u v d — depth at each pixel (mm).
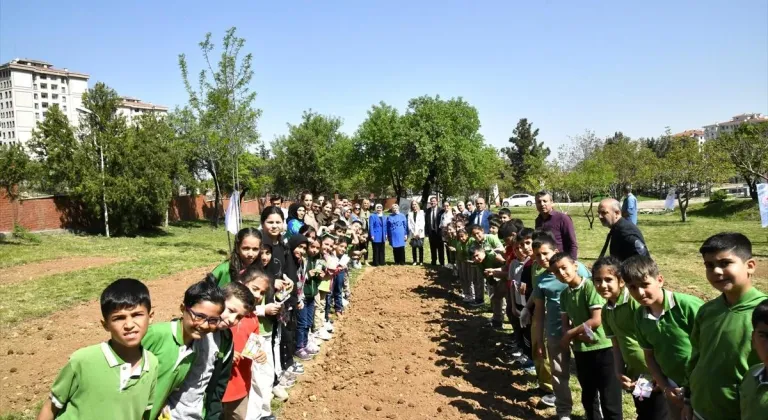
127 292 2811
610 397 4684
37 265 16984
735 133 34156
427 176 39469
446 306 11273
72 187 27578
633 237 6316
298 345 7637
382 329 9359
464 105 41812
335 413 5734
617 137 94812
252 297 3861
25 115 104500
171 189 31734
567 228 7863
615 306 4219
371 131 41406
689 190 34281
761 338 2514
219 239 29312
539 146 83188
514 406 5895
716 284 3064
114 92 28938
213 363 3658
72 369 2771
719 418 3076
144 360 2975
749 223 31625
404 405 5961
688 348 3607
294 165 48188
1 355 7977
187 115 33250
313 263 7664
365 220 18625
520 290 6844
